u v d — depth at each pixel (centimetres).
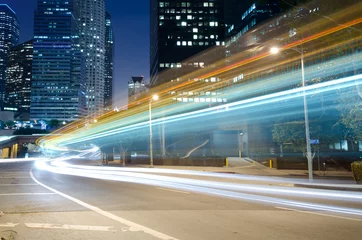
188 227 855
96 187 1864
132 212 1074
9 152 11194
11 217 997
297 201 1309
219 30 13388
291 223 901
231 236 762
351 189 1689
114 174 2933
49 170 3691
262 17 10744
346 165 3244
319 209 1121
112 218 976
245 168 3672
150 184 2038
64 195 1512
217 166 4056
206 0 13512
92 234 787
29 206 1201
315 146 2547
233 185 1922
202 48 13238
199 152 5531
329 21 2047
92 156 9919
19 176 2783
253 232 800
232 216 1001
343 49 2108
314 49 2244
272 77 4275
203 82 11056
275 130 2706
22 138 11831
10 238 746
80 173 3130
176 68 13050
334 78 2262
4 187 1880
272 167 3659
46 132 16838
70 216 1010
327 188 1762
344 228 843
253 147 4788
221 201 1312
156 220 945
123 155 5116
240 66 6706
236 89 6712
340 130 2483
